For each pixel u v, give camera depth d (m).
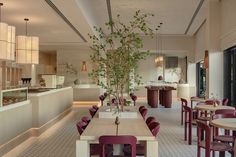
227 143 4.52
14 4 7.19
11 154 5.50
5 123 5.54
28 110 6.88
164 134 7.34
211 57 9.64
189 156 5.36
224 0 9.07
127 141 3.24
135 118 4.86
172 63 21.27
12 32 6.24
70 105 12.02
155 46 16.88
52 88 9.46
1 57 5.91
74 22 9.06
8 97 5.91
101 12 10.86
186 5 9.97
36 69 17.33
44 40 13.66
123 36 5.16
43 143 6.40
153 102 13.44
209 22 9.65
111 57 5.13
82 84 16.64
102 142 3.26
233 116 4.74
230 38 8.38
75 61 17.20
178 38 16.89
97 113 5.25
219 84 9.62
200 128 4.24
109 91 5.23
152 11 10.77
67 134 7.39
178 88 17.80
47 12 8.06
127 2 9.46
